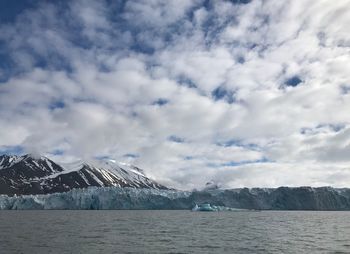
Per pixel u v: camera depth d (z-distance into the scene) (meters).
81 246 59.50
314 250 57.34
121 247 58.75
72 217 163.62
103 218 154.75
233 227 104.38
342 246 62.16
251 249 57.84
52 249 56.03
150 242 65.75
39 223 119.44
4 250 54.88
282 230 94.81
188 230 93.19
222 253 53.72
